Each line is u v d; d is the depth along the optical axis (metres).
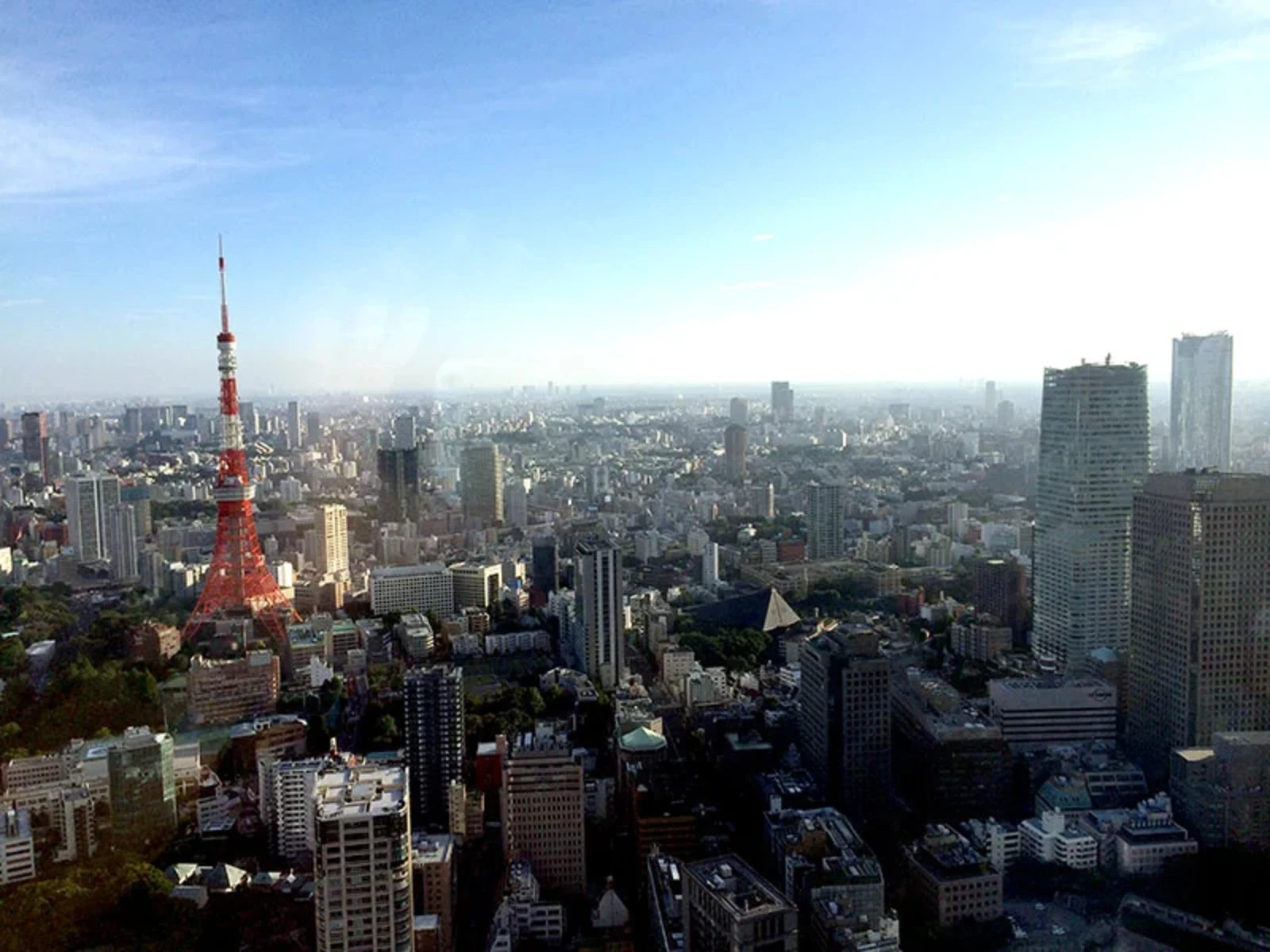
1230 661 180.88
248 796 177.25
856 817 170.50
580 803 162.50
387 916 106.12
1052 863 154.62
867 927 133.50
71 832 159.75
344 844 105.25
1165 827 158.25
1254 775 159.00
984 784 173.12
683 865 128.75
